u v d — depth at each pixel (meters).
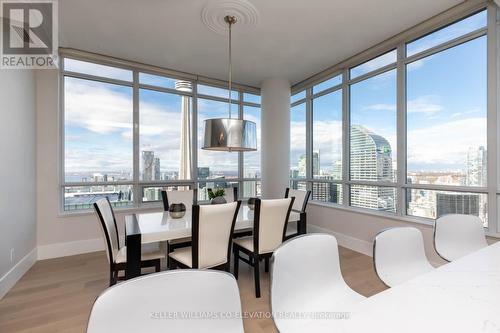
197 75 4.39
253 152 5.15
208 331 0.83
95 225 3.55
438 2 2.48
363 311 0.74
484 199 2.43
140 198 3.98
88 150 3.64
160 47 3.40
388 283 1.33
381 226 3.24
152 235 2.01
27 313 2.03
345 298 1.20
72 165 3.54
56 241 3.30
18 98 2.69
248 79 4.61
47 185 3.26
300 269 1.14
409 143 3.08
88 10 2.58
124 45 3.34
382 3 2.49
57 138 3.33
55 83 3.33
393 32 3.02
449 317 0.69
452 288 0.86
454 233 1.74
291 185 5.07
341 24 2.85
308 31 2.99
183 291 0.83
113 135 3.81
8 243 2.43
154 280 0.80
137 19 2.75
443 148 2.75
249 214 2.76
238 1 2.45
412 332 0.63
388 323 0.67
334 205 4.02
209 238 2.05
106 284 2.53
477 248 1.71
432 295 0.82
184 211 2.64
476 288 0.86
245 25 2.86
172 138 4.29
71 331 1.81
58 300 2.22
